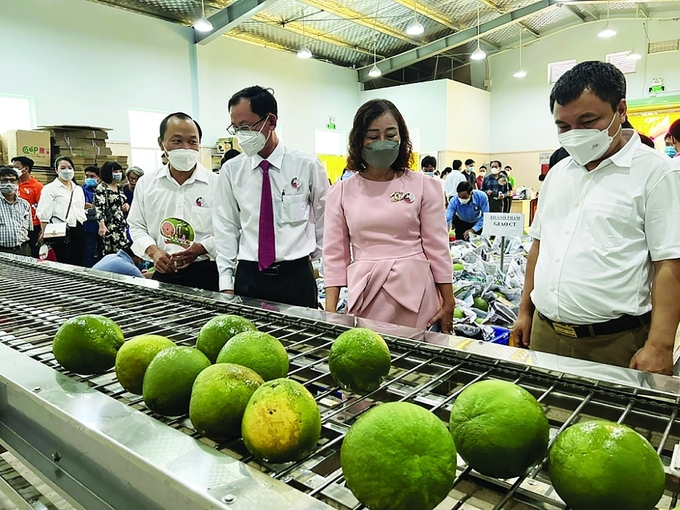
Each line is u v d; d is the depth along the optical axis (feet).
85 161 21.30
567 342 4.32
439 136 39.73
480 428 1.57
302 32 33.04
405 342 2.71
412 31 27.48
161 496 1.48
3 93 21.74
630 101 35.63
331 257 5.43
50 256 16.97
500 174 28.91
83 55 24.22
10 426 2.24
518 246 12.01
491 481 1.64
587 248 4.09
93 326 2.44
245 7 25.98
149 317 3.37
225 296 3.81
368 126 5.03
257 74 33.09
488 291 8.97
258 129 5.79
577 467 1.40
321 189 6.35
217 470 1.45
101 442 1.67
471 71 45.57
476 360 2.46
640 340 4.03
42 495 2.54
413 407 1.53
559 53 40.96
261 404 1.70
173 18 28.43
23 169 17.70
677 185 3.73
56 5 23.09
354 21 31.53
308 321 3.18
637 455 1.39
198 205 6.92
